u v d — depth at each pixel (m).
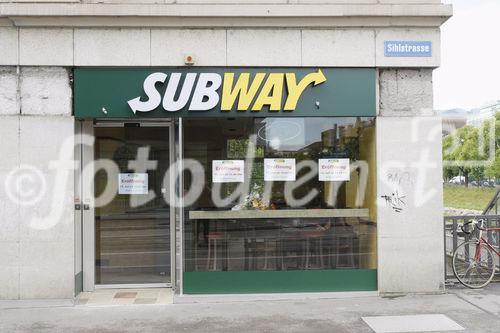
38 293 7.16
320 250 7.60
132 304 7.13
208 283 7.46
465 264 7.87
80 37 7.26
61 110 7.26
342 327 6.00
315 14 7.29
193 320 6.35
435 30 7.56
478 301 7.10
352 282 7.55
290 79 7.46
